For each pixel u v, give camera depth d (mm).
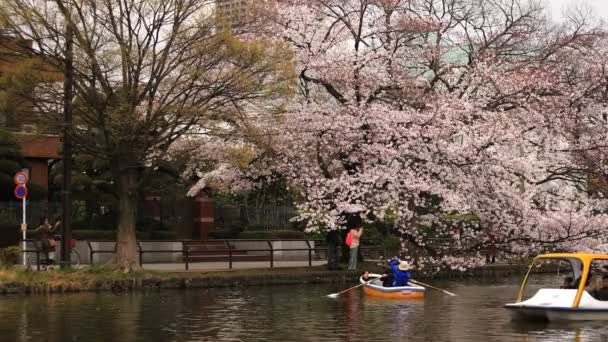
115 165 26312
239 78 24891
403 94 29672
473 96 30422
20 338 15469
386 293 23219
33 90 24375
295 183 30000
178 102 25547
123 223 26594
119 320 18047
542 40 35219
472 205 28344
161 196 38375
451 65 30297
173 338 15461
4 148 35469
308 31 29484
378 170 27891
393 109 29438
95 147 25891
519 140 28281
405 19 29875
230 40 24594
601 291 19062
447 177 28109
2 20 23328
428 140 27906
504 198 28344
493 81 29500
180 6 24812
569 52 33094
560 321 18031
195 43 25109
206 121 25500
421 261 29328
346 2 30203
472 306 21219
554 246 29562
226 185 31500
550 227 28734
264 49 25250
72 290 24438
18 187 28156
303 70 29625
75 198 35781
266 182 32688
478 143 27297
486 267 33062
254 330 16562
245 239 36219
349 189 27703
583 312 18109
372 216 29688
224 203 40844
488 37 33938
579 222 28297
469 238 29734
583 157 30094
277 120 27109
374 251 36594
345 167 29875
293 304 21562
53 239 28797
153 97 25000
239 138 26656
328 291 25406
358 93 29641
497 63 31922
